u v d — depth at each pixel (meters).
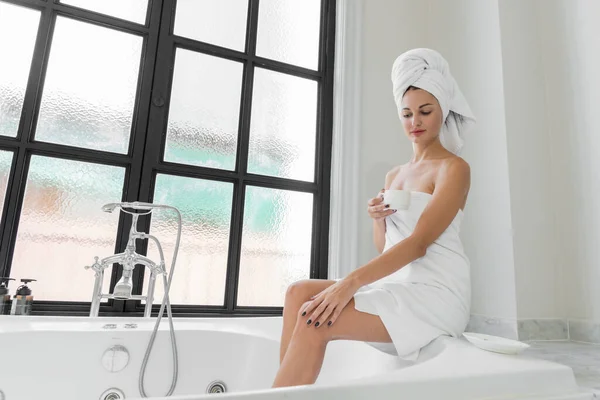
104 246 1.44
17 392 1.00
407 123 1.04
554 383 0.58
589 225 1.40
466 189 0.88
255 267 1.65
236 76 1.76
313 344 0.70
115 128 1.53
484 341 0.70
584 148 1.45
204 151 1.65
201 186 1.62
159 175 1.55
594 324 1.33
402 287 0.79
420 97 1.00
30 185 1.38
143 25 1.61
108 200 1.47
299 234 1.75
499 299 1.43
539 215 1.49
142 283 1.45
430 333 0.74
